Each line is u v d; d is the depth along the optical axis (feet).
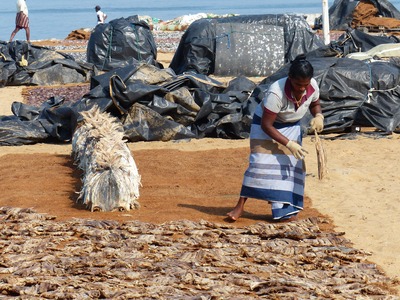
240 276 41.45
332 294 39.17
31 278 40.68
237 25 136.36
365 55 104.42
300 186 52.06
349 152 75.36
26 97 122.31
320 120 51.93
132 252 45.19
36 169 69.72
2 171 69.36
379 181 64.28
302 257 44.80
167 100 83.35
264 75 135.13
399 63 103.65
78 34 247.09
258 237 48.39
